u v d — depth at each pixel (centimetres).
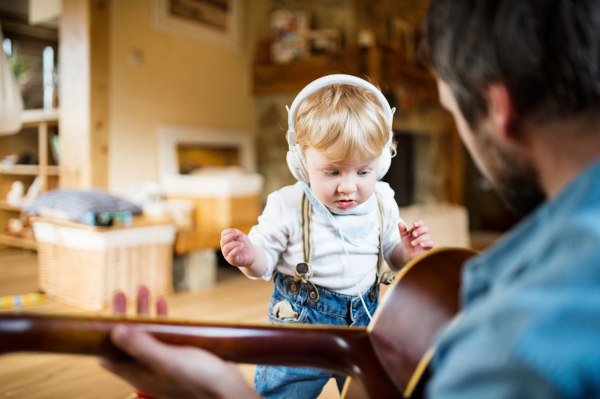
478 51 38
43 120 317
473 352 30
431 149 484
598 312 26
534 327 27
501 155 40
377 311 67
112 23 284
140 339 43
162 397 51
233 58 370
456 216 423
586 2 34
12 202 353
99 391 138
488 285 38
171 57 321
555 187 38
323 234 98
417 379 55
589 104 35
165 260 242
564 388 26
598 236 29
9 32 384
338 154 87
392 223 107
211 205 279
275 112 383
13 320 44
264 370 96
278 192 104
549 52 35
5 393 135
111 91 285
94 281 213
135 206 248
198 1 338
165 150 312
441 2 42
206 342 54
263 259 95
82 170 278
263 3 398
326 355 62
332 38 365
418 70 407
